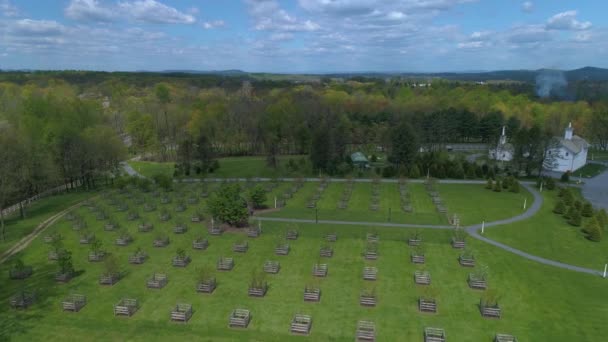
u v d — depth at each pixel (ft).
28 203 227.61
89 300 117.70
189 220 188.85
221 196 175.11
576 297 117.91
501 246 155.33
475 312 109.81
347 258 144.05
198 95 602.85
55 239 152.66
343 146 313.32
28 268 135.85
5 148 191.62
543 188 245.45
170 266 139.44
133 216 191.42
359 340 97.66
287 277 130.31
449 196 228.63
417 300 115.85
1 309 113.60
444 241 159.53
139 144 366.63
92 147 260.62
